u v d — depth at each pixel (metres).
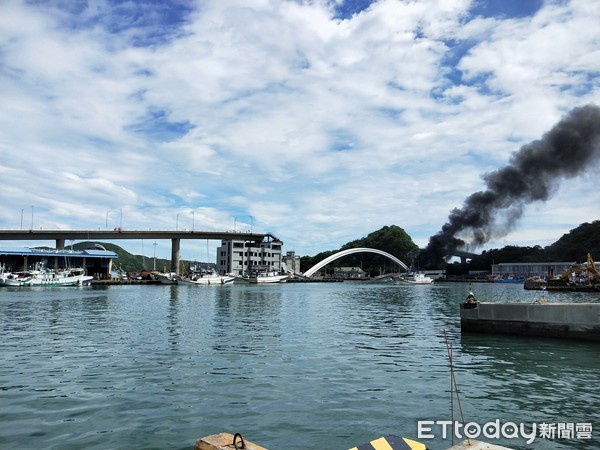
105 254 151.25
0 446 10.73
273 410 13.45
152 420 12.56
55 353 22.64
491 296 91.00
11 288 108.69
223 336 28.81
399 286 168.75
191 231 176.38
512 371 18.88
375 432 11.70
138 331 31.16
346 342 26.59
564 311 27.41
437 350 23.92
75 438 11.25
